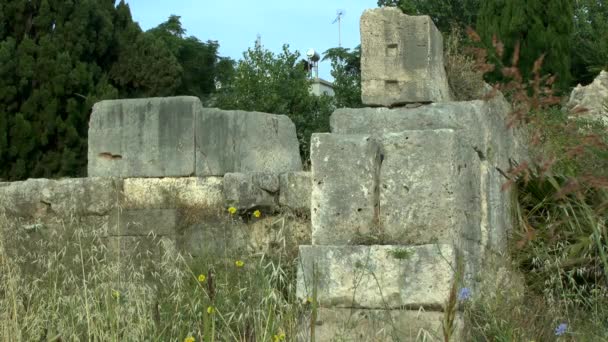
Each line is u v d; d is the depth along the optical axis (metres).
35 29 19.16
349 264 6.39
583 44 23.47
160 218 8.73
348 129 7.38
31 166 17.38
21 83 17.50
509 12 19.67
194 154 9.17
